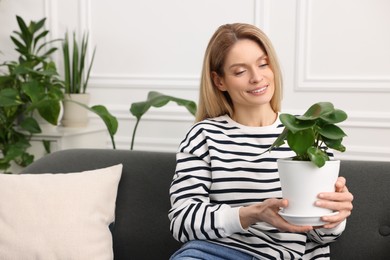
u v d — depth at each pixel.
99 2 2.55
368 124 2.26
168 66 2.50
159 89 2.52
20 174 1.55
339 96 2.29
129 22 2.53
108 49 2.57
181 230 1.17
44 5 2.62
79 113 2.42
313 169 0.92
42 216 1.42
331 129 0.93
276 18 2.32
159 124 2.54
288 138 0.93
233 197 1.22
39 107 2.31
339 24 2.26
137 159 1.60
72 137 2.32
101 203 1.48
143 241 1.50
